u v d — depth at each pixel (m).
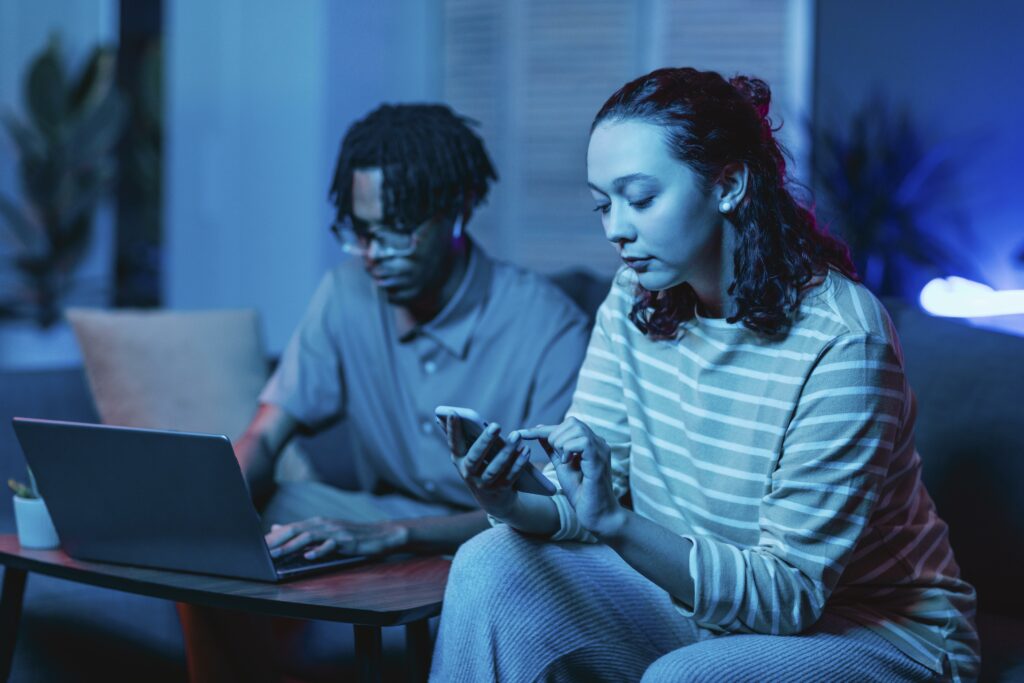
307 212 4.80
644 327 1.49
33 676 1.99
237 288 5.07
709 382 1.42
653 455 1.51
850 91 4.23
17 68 6.21
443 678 1.38
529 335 1.98
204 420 2.40
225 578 1.55
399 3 5.09
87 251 5.87
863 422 1.31
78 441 1.56
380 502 2.06
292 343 2.14
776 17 4.85
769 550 1.33
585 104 5.20
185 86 5.25
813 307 1.37
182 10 5.26
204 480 1.49
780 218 1.35
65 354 5.94
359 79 4.89
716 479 1.42
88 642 2.03
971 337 1.96
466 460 1.33
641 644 1.45
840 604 1.44
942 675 1.37
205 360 2.45
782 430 1.36
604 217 1.36
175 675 2.12
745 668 1.27
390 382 2.05
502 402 1.98
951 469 1.86
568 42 5.21
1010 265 3.83
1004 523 1.80
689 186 1.31
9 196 6.04
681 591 1.30
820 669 1.29
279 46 4.86
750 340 1.39
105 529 1.61
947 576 1.46
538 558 1.40
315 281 4.79
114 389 2.37
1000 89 3.88
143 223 6.02
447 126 1.92
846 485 1.31
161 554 1.59
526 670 1.36
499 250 5.41
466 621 1.37
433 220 1.90
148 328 2.43
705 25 4.95
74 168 5.68
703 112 1.30
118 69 6.26
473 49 5.37
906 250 3.78
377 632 1.41
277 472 2.38
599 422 1.56
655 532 1.30
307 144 4.79
